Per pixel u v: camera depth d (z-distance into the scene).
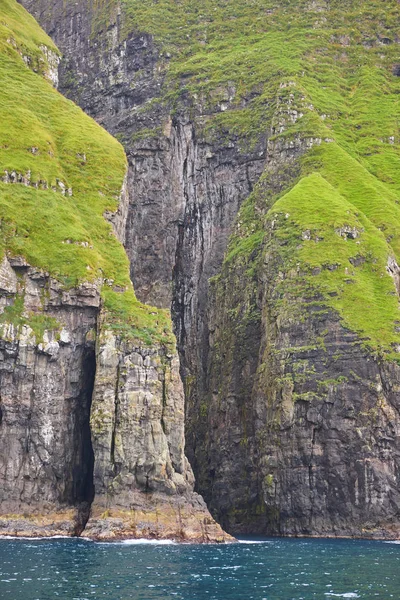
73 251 148.12
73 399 142.25
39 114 181.12
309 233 181.62
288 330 170.38
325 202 188.12
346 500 155.50
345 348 163.25
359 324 165.12
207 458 191.62
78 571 94.06
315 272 175.12
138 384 137.25
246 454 179.25
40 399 138.12
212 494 185.00
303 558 115.00
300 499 158.12
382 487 154.12
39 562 99.88
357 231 182.25
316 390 161.38
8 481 133.75
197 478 192.88
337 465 156.88
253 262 196.00
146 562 103.12
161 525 129.75
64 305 143.25
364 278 175.38
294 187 197.00
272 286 179.75
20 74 191.50
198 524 133.00
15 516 132.00
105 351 139.62
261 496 169.75
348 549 129.75
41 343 139.12
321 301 170.12
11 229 145.62
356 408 158.50
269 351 173.50
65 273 144.62
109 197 170.88
